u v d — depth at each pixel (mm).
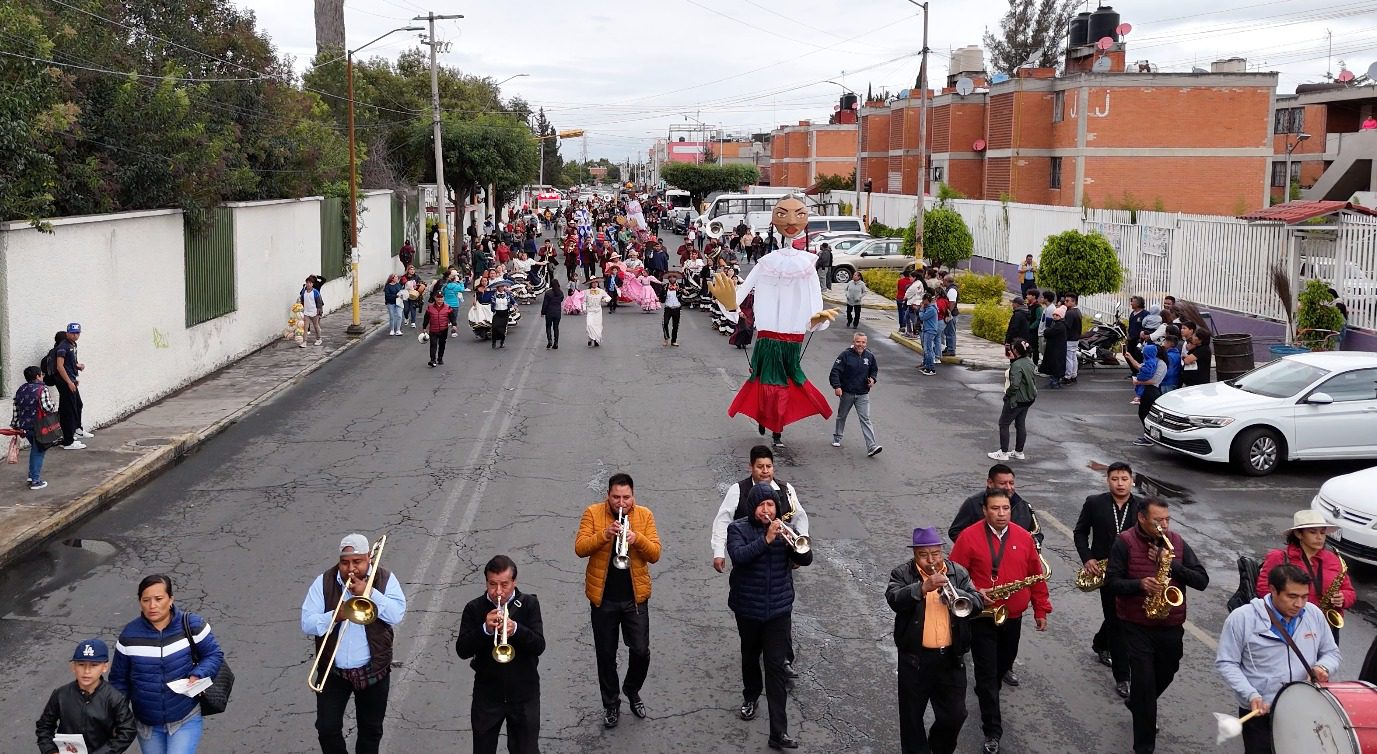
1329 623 6828
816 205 61844
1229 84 39719
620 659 8750
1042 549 11359
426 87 59531
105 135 18641
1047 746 7301
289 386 20578
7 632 9203
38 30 16188
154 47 23031
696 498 13023
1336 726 5348
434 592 9945
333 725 6453
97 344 16641
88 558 11016
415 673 8336
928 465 14820
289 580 10312
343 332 27797
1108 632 8438
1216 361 19516
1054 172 42188
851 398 15570
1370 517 10500
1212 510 12930
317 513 12430
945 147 48969
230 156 22578
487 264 37219
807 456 15281
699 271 34781
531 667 6516
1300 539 6875
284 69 32969
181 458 15125
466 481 13750
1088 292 25516
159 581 6121
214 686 6219
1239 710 7676
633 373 22109
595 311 25750
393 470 14328
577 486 13516
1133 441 16453
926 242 36906
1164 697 8086
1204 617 9617
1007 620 7461
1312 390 14594
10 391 14562
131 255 17812
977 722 7645
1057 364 20734
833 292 37500
